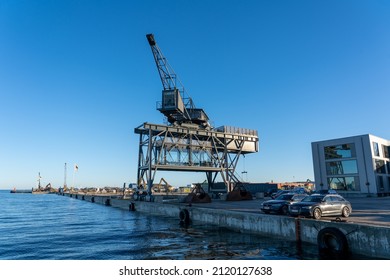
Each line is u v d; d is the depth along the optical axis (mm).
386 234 12289
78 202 93750
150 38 58531
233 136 58812
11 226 29594
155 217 36219
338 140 54875
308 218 17328
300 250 15117
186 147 53781
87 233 23641
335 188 54281
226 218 23375
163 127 50938
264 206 22500
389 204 28969
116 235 22203
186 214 29219
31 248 17750
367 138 50750
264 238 18656
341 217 18391
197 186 42438
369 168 49906
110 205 68062
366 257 12922
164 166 49531
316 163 57844
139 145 54438
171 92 52469
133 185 80000
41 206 69875
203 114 57250
